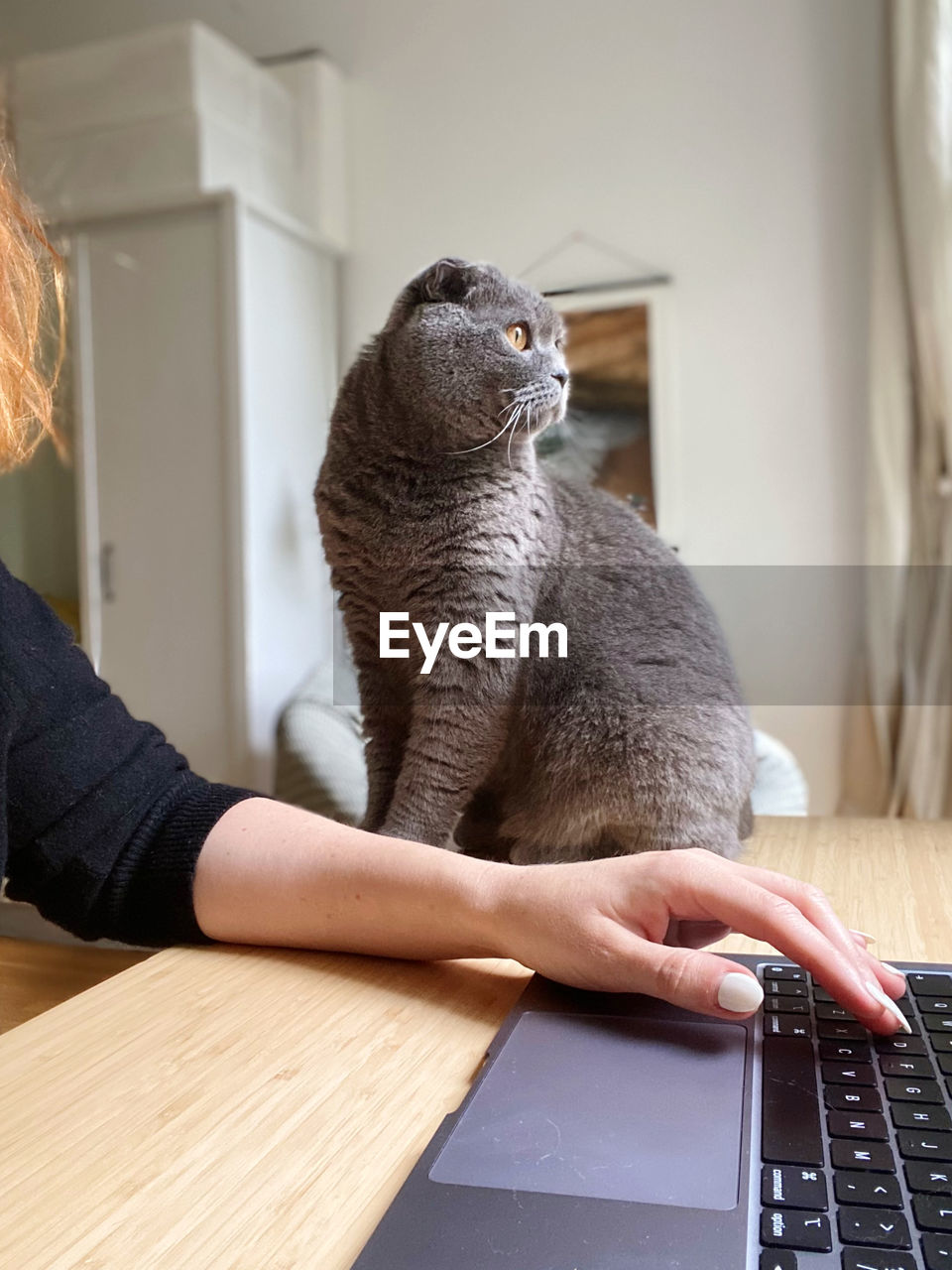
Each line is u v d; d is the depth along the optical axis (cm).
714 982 46
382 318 268
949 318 220
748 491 246
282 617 243
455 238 263
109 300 239
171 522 238
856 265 238
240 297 230
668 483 247
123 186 238
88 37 290
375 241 269
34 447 68
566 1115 38
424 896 54
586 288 252
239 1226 32
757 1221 31
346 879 56
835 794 230
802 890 51
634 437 248
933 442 224
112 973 78
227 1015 49
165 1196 34
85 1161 36
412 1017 49
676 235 248
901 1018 45
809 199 240
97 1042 46
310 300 257
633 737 84
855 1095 39
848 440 239
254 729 234
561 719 86
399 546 82
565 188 255
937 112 218
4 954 81
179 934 60
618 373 249
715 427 247
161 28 235
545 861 87
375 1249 30
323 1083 42
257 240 237
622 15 250
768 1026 46
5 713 60
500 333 83
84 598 242
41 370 72
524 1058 43
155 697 241
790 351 242
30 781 62
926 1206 32
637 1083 41
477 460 83
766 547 244
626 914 50
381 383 85
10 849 62
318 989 52
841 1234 30
